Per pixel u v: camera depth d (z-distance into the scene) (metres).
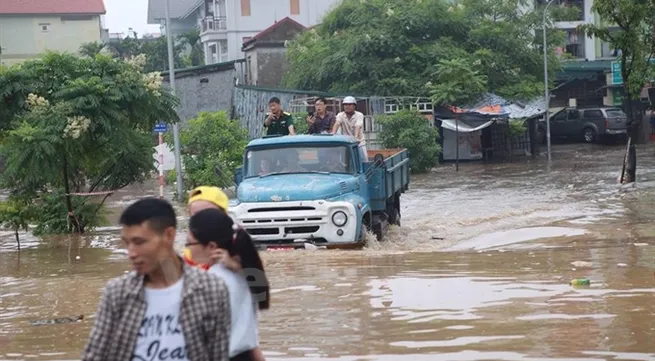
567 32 63.00
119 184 23.17
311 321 10.66
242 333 5.89
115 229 23.23
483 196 28.22
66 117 20.47
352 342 9.62
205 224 5.90
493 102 47.03
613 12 26.30
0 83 21.06
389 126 42.47
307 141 18.11
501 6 51.31
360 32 49.00
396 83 46.91
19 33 68.19
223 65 53.09
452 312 10.89
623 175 29.19
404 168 22.28
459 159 47.72
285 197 16.62
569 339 9.44
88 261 17.33
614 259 14.78
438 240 18.80
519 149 48.72
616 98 57.25
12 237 22.39
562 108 53.75
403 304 11.45
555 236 18.36
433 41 49.06
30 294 13.62
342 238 16.56
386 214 19.91
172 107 22.55
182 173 33.19
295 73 51.25
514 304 11.22
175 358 5.00
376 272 13.98
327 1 70.31
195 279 5.09
